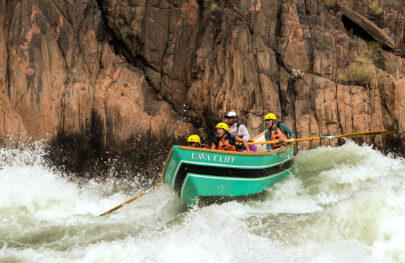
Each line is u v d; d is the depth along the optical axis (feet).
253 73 107.45
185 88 114.42
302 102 108.88
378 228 51.21
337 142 107.76
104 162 97.40
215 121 106.52
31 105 90.33
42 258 49.75
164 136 105.29
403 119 110.73
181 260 48.42
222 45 108.99
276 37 112.88
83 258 49.62
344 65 117.08
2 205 70.38
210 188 65.62
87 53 104.12
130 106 101.55
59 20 100.32
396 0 138.41
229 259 48.19
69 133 92.94
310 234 53.26
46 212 70.23
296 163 95.09
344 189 75.51
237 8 113.29
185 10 116.06
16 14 95.61
